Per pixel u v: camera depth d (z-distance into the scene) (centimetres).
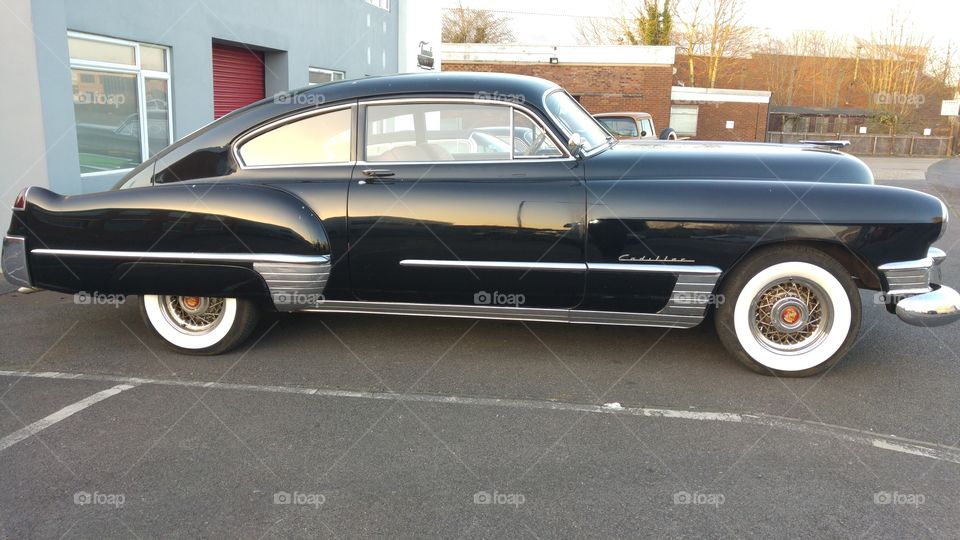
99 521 258
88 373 403
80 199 415
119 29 803
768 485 281
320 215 398
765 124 3016
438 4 1841
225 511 264
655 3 3872
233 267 398
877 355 429
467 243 388
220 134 420
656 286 380
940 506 267
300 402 363
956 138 3856
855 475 289
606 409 353
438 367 411
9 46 671
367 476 289
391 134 406
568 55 2620
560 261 383
